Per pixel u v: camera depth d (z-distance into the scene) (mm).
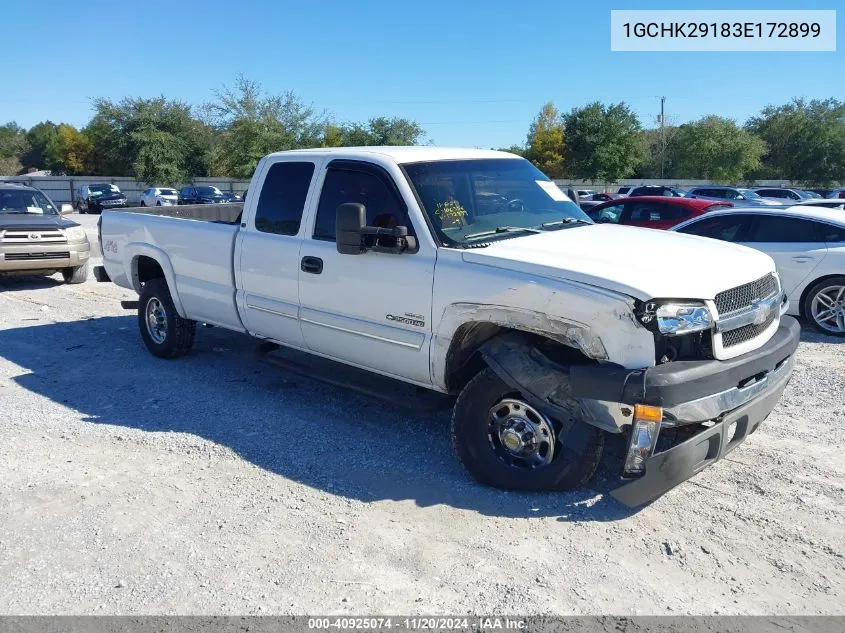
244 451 5008
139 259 7363
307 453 4980
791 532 3895
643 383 3627
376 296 4859
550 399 4059
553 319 3965
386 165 4926
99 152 65875
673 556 3674
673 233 5199
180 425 5508
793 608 3252
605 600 3318
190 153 53781
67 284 12766
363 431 5402
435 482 4531
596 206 13141
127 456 4930
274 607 3277
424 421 5621
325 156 5359
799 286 8797
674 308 3721
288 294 5535
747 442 5137
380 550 3742
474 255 4363
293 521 4043
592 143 53156
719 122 58562
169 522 4039
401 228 4566
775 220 9109
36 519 4074
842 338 8531
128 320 9477
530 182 5516
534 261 4141
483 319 4266
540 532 3918
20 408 5914
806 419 5598
